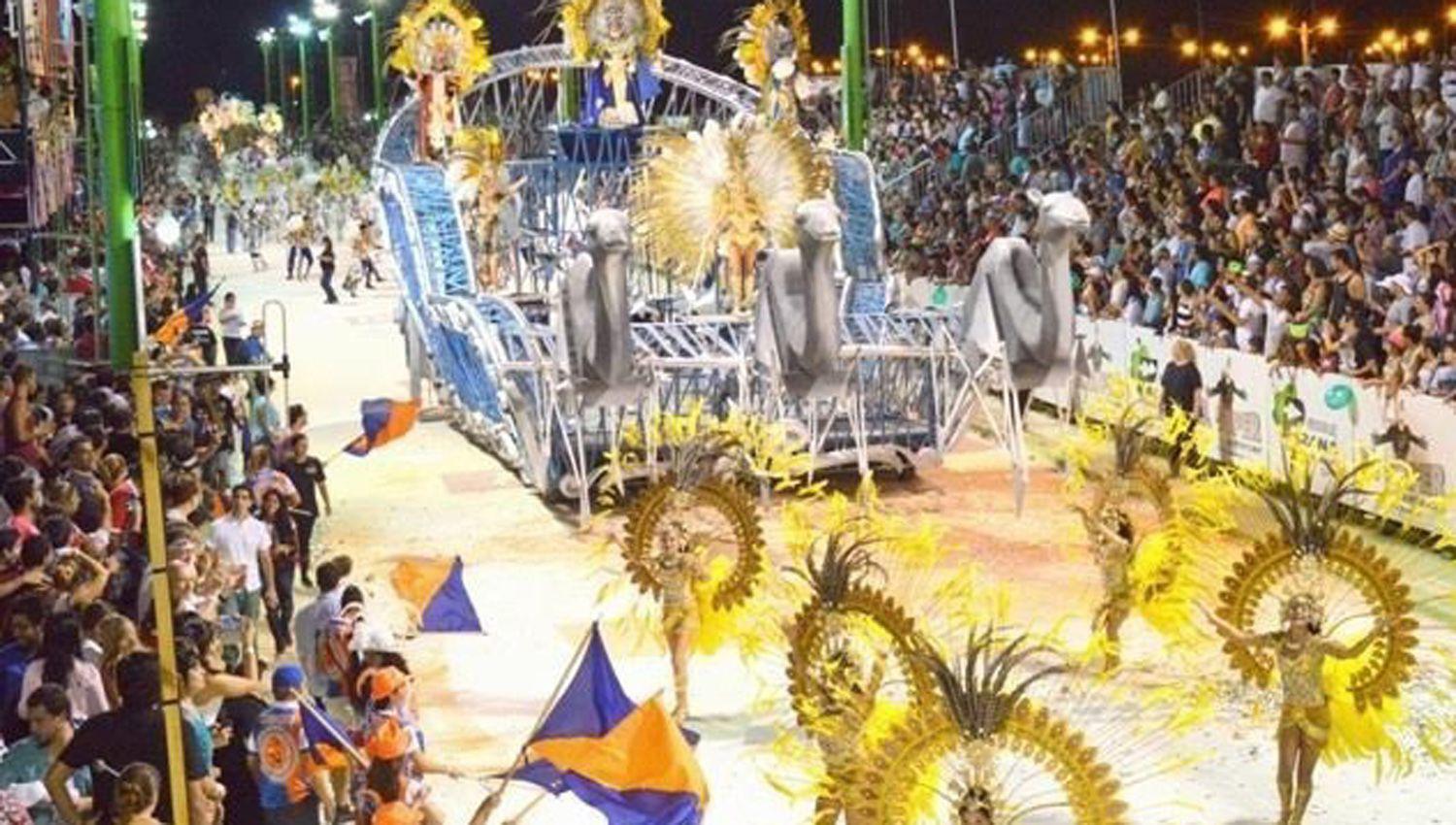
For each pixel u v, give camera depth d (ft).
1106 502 53.42
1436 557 66.28
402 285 102.63
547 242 106.22
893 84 154.40
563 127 105.09
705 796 35.45
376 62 235.40
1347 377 71.67
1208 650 54.54
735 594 51.34
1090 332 91.56
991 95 131.95
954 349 76.69
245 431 79.66
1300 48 137.39
